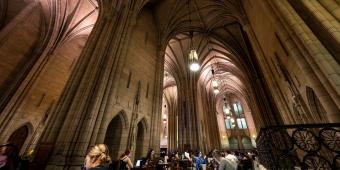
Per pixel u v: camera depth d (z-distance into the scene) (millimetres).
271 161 4391
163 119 38531
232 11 13922
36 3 13984
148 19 15562
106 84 8336
